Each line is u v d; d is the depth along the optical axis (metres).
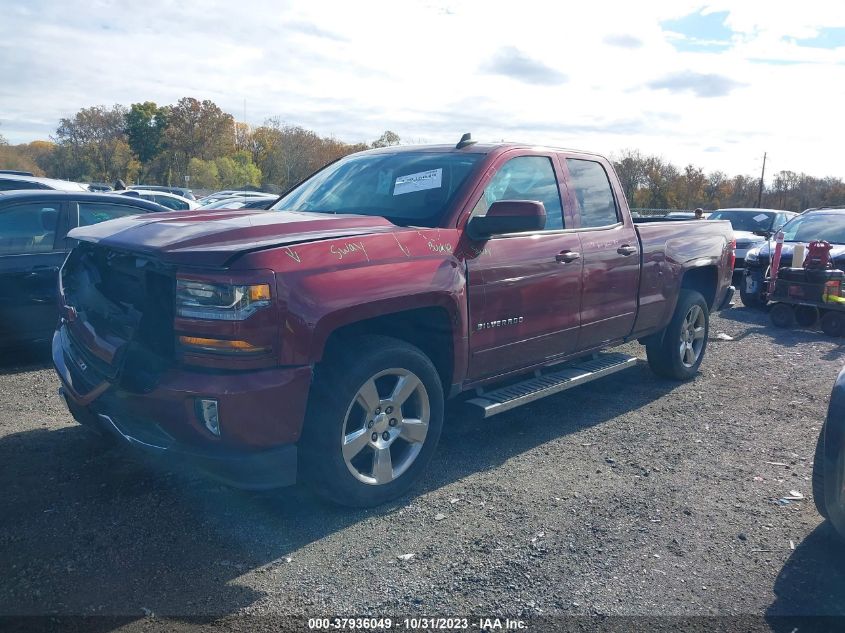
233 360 3.33
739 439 5.29
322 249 3.62
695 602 3.15
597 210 5.56
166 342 3.54
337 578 3.27
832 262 10.16
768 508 4.12
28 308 6.67
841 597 3.21
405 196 4.66
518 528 3.79
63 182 13.28
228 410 3.30
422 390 4.10
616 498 4.19
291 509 3.96
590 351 5.52
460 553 3.51
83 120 90.62
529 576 3.32
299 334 3.44
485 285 4.39
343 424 3.70
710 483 4.46
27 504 3.90
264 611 3.01
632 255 5.68
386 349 3.85
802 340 9.24
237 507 3.96
